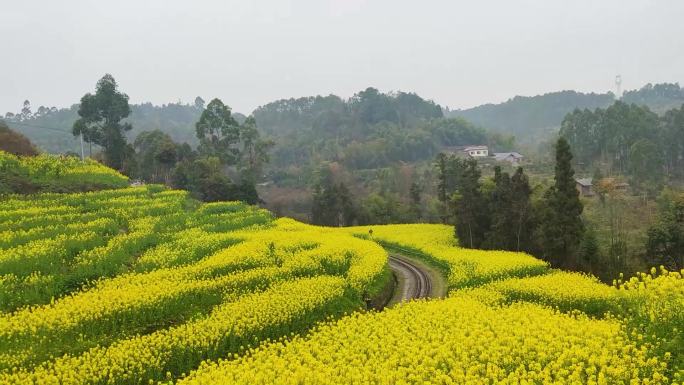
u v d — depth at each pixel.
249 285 27.58
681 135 91.62
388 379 14.40
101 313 21.67
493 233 44.09
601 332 16.41
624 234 49.41
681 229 35.41
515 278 30.16
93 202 47.91
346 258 35.22
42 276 26.14
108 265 28.78
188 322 20.89
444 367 15.18
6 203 44.44
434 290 32.91
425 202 85.25
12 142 66.62
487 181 53.12
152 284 25.36
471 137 151.38
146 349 17.84
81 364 17.64
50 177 55.31
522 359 15.62
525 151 140.75
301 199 97.31
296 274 30.52
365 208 75.50
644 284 15.72
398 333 18.36
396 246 49.91
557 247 37.91
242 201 64.94
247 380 15.01
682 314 13.84
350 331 19.03
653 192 70.81
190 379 16.19
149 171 88.06
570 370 14.38
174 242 36.50
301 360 16.91
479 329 18.02
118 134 86.19
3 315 21.55
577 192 38.28
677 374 12.18
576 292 25.25
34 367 17.28
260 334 20.66
